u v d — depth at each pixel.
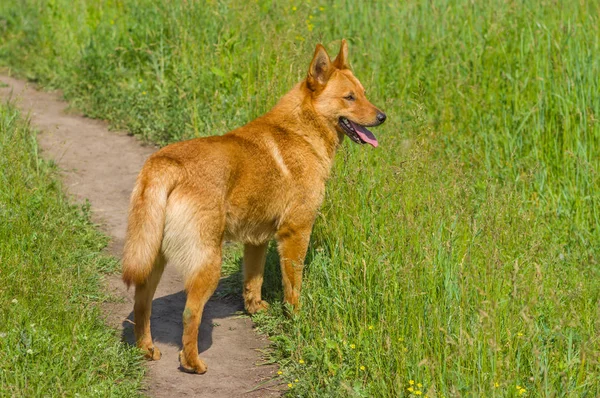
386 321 5.68
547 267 6.71
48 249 6.85
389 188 7.14
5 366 5.07
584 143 8.97
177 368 5.76
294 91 6.38
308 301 6.34
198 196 5.37
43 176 8.52
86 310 6.00
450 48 10.95
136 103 11.12
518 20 10.95
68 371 5.07
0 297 5.89
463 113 9.98
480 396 4.82
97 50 12.20
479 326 5.28
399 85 10.80
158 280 5.66
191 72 11.05
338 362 5.61
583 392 5.03
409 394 5.17
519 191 8.59
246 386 5.59
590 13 10.91
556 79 9.55
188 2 11.98
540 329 5.67
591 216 8.18
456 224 6.84
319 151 6.31
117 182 9.30
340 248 6.58
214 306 6.89
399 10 12.00
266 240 6.29
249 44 11.53
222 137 5.89
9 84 12.50
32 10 14.58
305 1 12.27
